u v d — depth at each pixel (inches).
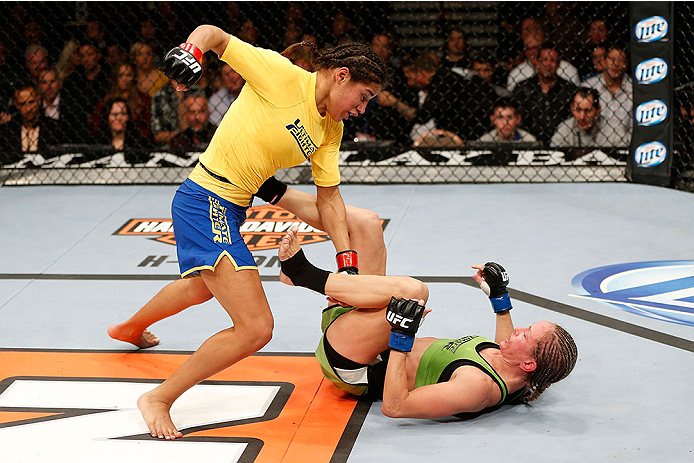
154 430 96.7
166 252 167.3
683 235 166.4
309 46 94.7
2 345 124.3
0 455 92.7
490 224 177.6
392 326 94.5
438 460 91.3
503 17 227.8
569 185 206.2
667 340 120.5
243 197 96.8
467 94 224.1
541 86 219.8
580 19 222.8
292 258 96.8
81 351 122.2
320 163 102.6
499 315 106.7
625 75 215.2
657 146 200.5
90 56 232.4
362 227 109.5
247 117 92.6
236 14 235.3
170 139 233.0
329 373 103.2
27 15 236.5
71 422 100.7
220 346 96.1
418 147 220.2
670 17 191.3
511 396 100.4
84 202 203.6
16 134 234.2
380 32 231.9
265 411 103.5
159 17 234.8
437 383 97.0
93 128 235.6
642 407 102.3
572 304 134.4
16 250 169.5
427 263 155.4
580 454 91.9
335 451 93.7
